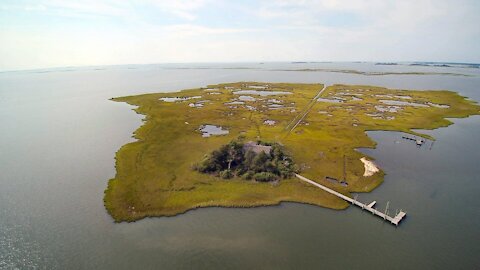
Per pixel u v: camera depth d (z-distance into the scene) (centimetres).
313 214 5322
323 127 10738
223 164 6969
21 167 7269
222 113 12900
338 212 5391
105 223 5006
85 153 8219
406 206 5603
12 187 6231
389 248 4481
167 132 9975
